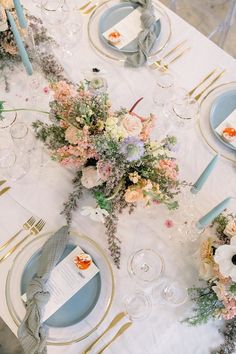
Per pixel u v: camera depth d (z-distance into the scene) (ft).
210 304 3.64
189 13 8.92
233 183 4.39
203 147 4.57
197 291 3.76
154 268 4.00
